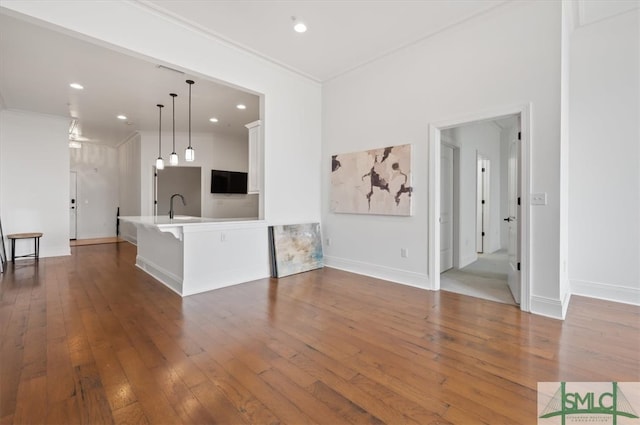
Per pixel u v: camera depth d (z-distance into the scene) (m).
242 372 1.92
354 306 3.12
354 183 4.50
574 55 3.43
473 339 2.37
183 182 10.02
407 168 3.85
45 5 2.42
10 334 2.43
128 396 1.67
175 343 2.29
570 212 3.49
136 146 7.70
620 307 3.05
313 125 4.96
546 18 2.83
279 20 3.25
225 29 3.42
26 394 1.67
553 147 2.80
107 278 4.24
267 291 3.64
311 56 4.09
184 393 1.70
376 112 4.25
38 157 5.84
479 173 6.50
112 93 4.86
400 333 2.48
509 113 3.05
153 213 7.46
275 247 4.33
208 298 3.38
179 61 3.28
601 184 3.32
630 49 3.15
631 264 3.18
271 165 4.37
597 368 1.95
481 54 3.24
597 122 3.33
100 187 9.05
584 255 3.42
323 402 1.64
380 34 3.55
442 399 1.66
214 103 5.38
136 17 2.94
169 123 6.70
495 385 1.78
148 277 4.29
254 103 5.39
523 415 1.53
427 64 3.69
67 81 4.40
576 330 2.51
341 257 4.79
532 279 2.93
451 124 3.49
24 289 3.70
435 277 3.68
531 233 2.93
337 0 2.94
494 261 5.57
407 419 1.51
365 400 1.66
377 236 4.28
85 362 2.01
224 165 8.04
